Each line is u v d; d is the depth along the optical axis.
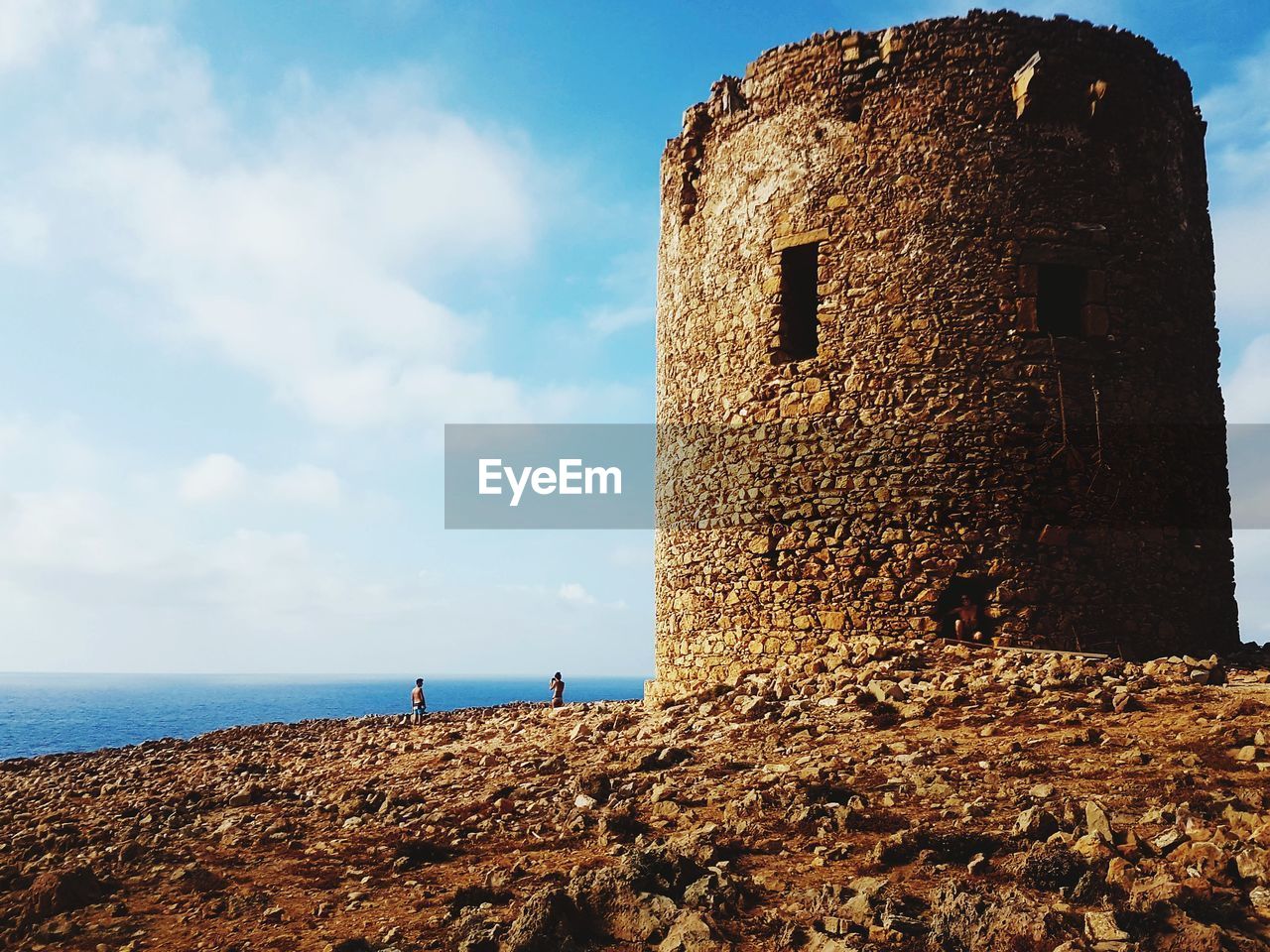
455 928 5.81
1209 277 15.78
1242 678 11.88
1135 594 13.74
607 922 5.79
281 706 139.12
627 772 10.00
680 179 17.31
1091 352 14.06
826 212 14.94
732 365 15.84
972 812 7.16
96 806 12.71
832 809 7.43
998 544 13.52
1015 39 14.51
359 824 9.53
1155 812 6.57
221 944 6.14
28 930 6.83
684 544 16.41
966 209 14.23
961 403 13.88
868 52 15.05
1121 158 14.66
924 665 12.84
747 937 5.45
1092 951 4.79
